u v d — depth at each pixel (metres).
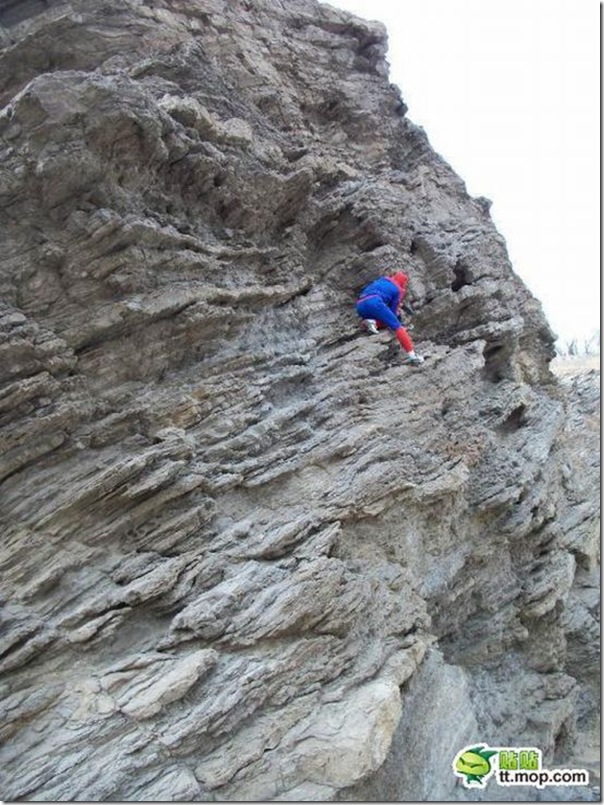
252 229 11.27
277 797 6.88
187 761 6.80
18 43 10.01
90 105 8.12
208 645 7.51
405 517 10.55
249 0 13.84
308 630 8.09
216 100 11.07
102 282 8.60
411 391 11.93
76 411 8.11
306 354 11.05
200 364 9.56
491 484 12.86
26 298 8.30
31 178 8.18
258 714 7.36
